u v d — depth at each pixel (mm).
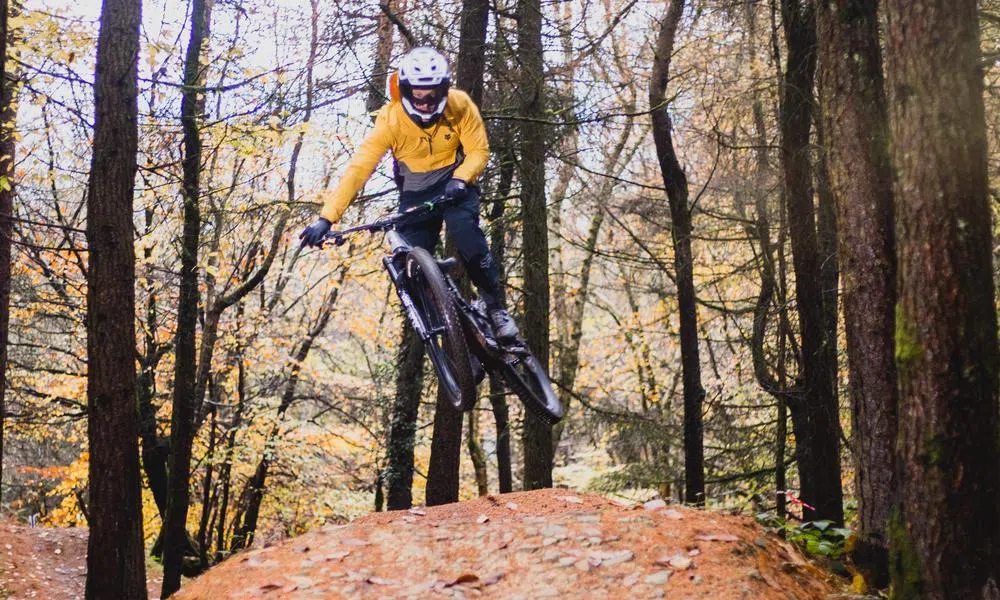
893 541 4297
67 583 13070
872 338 5629
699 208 13578
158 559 17500
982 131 4004
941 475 4035
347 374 22500
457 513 5707
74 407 18047
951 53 3969
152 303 16500
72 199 17797
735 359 17469
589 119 11188
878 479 5559
